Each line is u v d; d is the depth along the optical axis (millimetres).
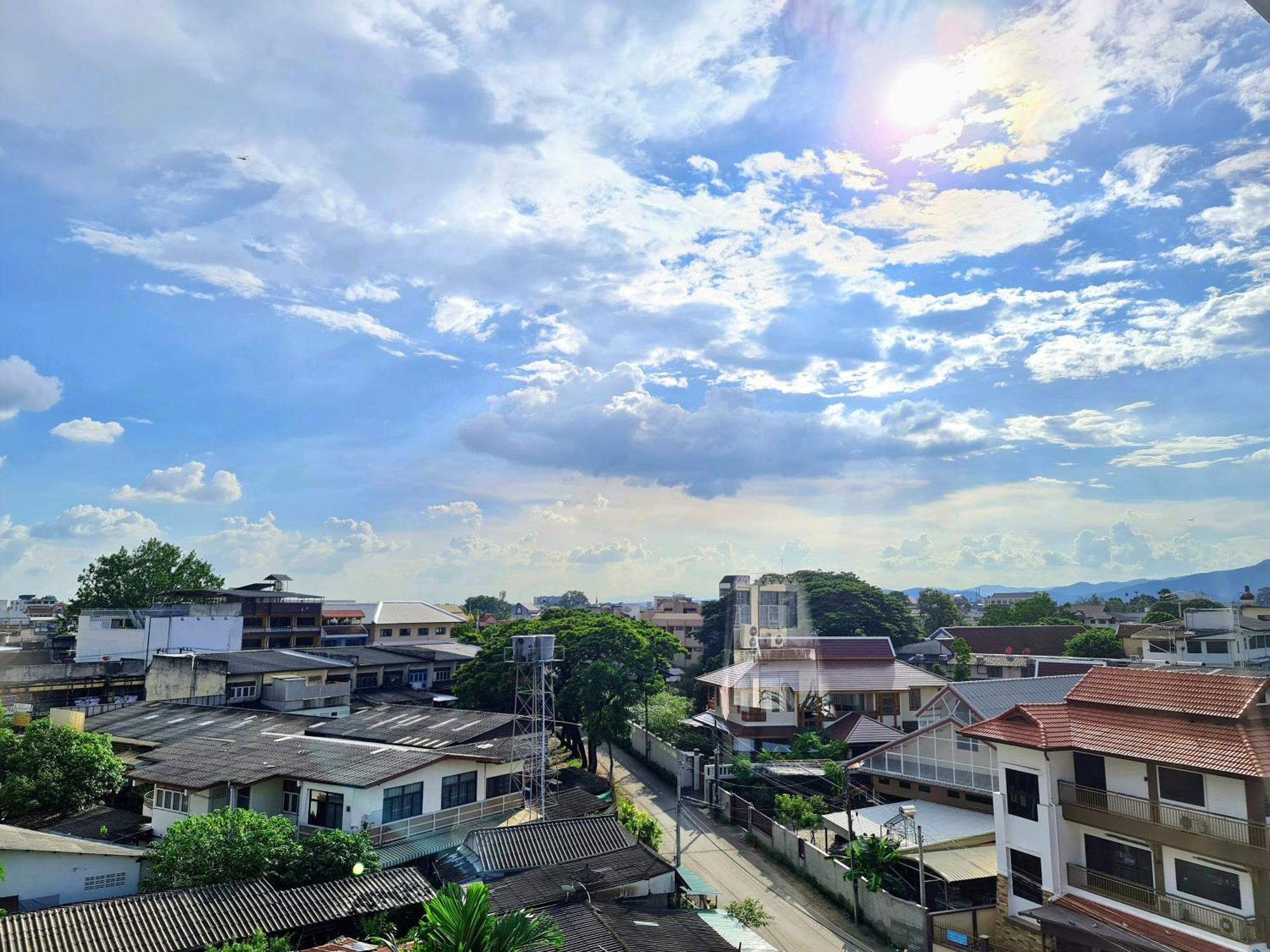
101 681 56344
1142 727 22516
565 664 49406
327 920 23094
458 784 33594
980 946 23516
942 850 29031
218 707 47812
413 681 64875
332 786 30203
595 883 25625
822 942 27000
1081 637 64438
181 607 65625
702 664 68938
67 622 77375
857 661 53719
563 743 53625
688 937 22578
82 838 28984
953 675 64438
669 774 49969
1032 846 23969
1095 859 22812
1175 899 20578
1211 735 20969
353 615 85250
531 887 25016
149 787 34938
